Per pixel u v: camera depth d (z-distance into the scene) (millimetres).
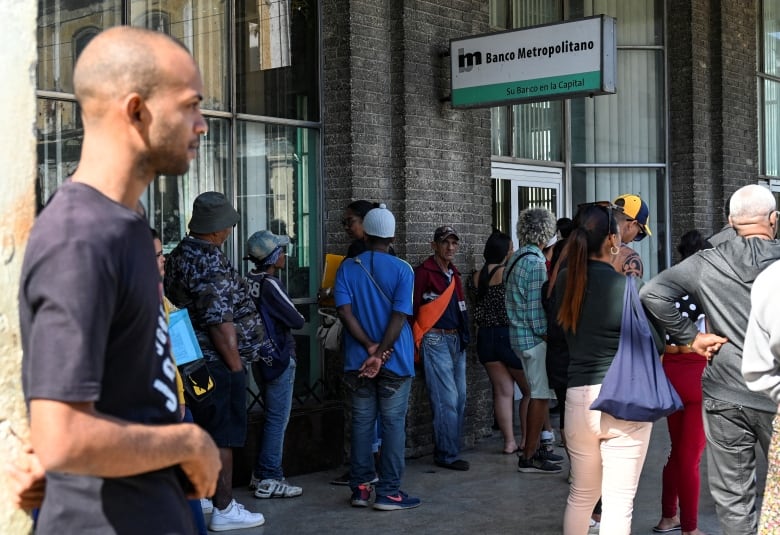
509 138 9648
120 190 1964
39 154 5941
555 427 8859
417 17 7672
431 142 7801
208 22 6863
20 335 2105
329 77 7453
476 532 5676
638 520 5918
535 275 6852
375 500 6141
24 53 2285
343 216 7406
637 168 10750
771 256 4215
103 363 1836
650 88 10805
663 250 10859
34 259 1826
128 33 1972
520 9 9734
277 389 6312
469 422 8094
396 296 5941
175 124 1970
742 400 4223
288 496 6391
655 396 4215
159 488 2010
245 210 7078
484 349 7707
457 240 7160
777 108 12555
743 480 4328
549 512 6105
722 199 10992
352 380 6051
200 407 4836
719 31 10977
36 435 1767
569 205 10375
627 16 10711
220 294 5215
